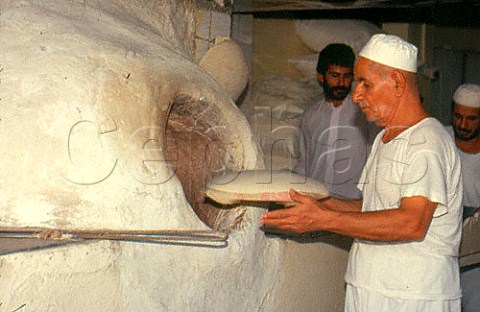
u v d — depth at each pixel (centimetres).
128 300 286
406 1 480
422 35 780
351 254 332
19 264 256
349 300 332
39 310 261
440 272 310
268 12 693
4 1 324
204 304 315
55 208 277
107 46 309
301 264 374
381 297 315
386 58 304
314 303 388
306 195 296
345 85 494
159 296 296
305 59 681
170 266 300
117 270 282
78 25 319
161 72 313
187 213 306
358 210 337
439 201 295
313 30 693
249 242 332
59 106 284
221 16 441
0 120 282
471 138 435
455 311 318
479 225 430
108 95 292
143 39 336
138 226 290
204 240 294
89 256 273
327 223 294
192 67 337
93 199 281
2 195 276
